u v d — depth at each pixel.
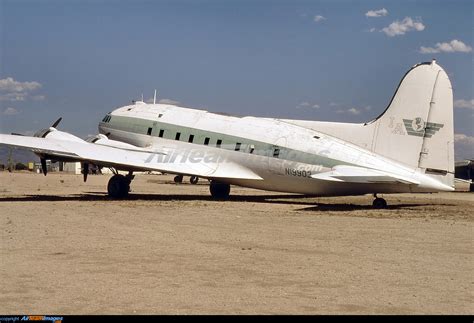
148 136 30.78
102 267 10.98
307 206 25.64
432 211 23.70
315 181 25.20
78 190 37.84
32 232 15.63
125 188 29.19
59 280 9.85
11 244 13.57
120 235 15.23
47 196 30.56
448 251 13.17
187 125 29.58
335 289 9.44
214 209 23.31
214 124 28.83
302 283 9.84
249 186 27.81
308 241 14.52
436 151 22.98
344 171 24.00
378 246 13.82
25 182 52.06
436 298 8.88
